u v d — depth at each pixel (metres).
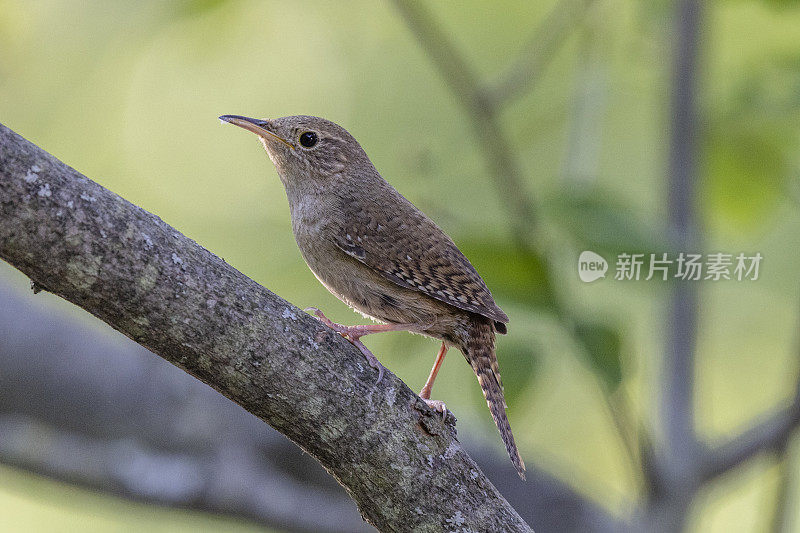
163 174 16.22
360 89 15.88
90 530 14.89
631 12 11.59
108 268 5.00
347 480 5.74
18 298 10.72
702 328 11.01
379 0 15.86
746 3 11.09
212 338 5.28
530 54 9.78
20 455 10.52
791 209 13.13
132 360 10.82
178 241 5.23
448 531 5.75
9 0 12.43
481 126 9.27
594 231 7.84
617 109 14.07
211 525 14.73
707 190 11.47
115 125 15.81
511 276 7.82
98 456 10.66
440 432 5.79
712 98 11.44
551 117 12.80
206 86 16.12
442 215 8.70
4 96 14.95
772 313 15.05
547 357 8.71
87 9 12.19
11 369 10.44
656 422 10.82
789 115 10.84
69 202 4.89
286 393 5.48
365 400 5.61
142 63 15.27
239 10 11.21
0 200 4.74
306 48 16.09
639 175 14.38
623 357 7.94
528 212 8.20
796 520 13.47
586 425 14.72
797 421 10.31
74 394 10.60
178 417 10.77
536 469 10.77
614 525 10.59
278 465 10.95
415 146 11.60
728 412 15.17
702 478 10.41
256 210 16.06
